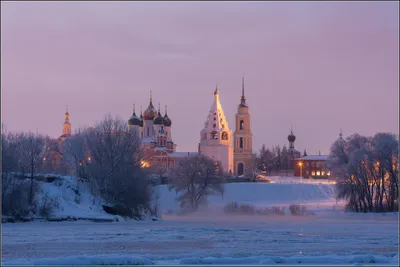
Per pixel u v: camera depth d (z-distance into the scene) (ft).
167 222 353.31
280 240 240.32
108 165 370.12
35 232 268.00
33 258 185.57
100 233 264.52
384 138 453.58
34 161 380.17
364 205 439.63
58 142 601.21
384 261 153.89
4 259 181.98
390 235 265.34
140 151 396.16
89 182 371.35
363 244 226.58
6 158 329.52
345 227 311.27
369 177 446.19
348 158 498.69
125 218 355.56
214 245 221.66
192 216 437.17
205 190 510.58
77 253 197.98
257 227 310.65
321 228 304.91
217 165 545.85
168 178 547.90
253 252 199.11
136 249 208.13
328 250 207.62
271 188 633.20
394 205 428.15
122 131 391.04
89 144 386.32
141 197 370.94
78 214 336.70
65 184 362.33
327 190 630.33
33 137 492.95
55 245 219.41
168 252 200.85
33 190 335.67
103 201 361.10
